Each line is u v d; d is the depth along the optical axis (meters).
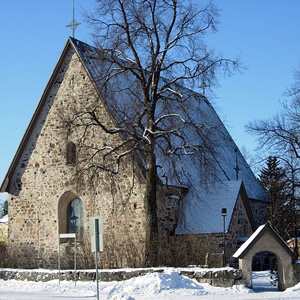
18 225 39.25
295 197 41.78
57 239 37.62
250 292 23.70
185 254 33.69
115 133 33.91
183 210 34.94
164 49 32.28
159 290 23.50
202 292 23.30
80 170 33.53
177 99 32.88
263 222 46.28
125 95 37.00
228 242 35.16
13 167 39.81
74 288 25.98
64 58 38.97
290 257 25.41
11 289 27.19
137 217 34.97
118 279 27.25
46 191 38.47
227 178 41.94
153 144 32.53
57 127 38.56
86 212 36.81
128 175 35.47
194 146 32.72
